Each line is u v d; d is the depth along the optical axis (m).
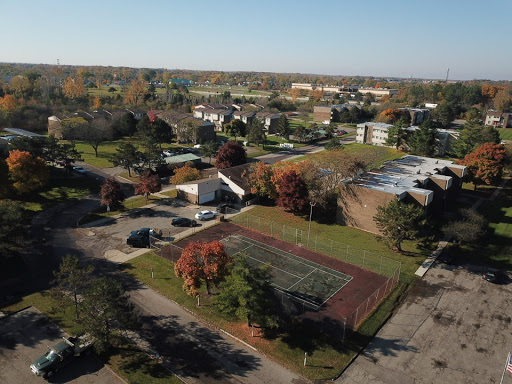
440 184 57.16
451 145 103.19
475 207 63.78
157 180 61.56
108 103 163.12
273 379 26.44
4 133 102.56
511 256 45.78
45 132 116.00
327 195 59.62
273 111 170.50
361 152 94.19
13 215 37.22
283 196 55.97
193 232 50.62
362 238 50.25
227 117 138.50
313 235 50.84
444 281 40.06
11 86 156.75
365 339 30.75
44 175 60.12
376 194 50.62
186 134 110.00
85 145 100.75
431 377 27.14
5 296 34.88
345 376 26.92
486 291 38.38
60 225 51.78
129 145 74.06
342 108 170.12
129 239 46.03
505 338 31.47
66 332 30.38
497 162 69.19
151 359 27.94
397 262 43.75
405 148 107.62
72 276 29.38
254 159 95.06
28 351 28.19
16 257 41.78
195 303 34.88
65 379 25.92
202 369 27.12
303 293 37.00
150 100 181.00
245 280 28.69
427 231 50.69
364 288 38.25
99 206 59.75
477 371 27.84
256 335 30.81
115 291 26.78
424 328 32.44
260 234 50.75
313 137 123.44
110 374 26.53
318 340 30.41
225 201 63.66
